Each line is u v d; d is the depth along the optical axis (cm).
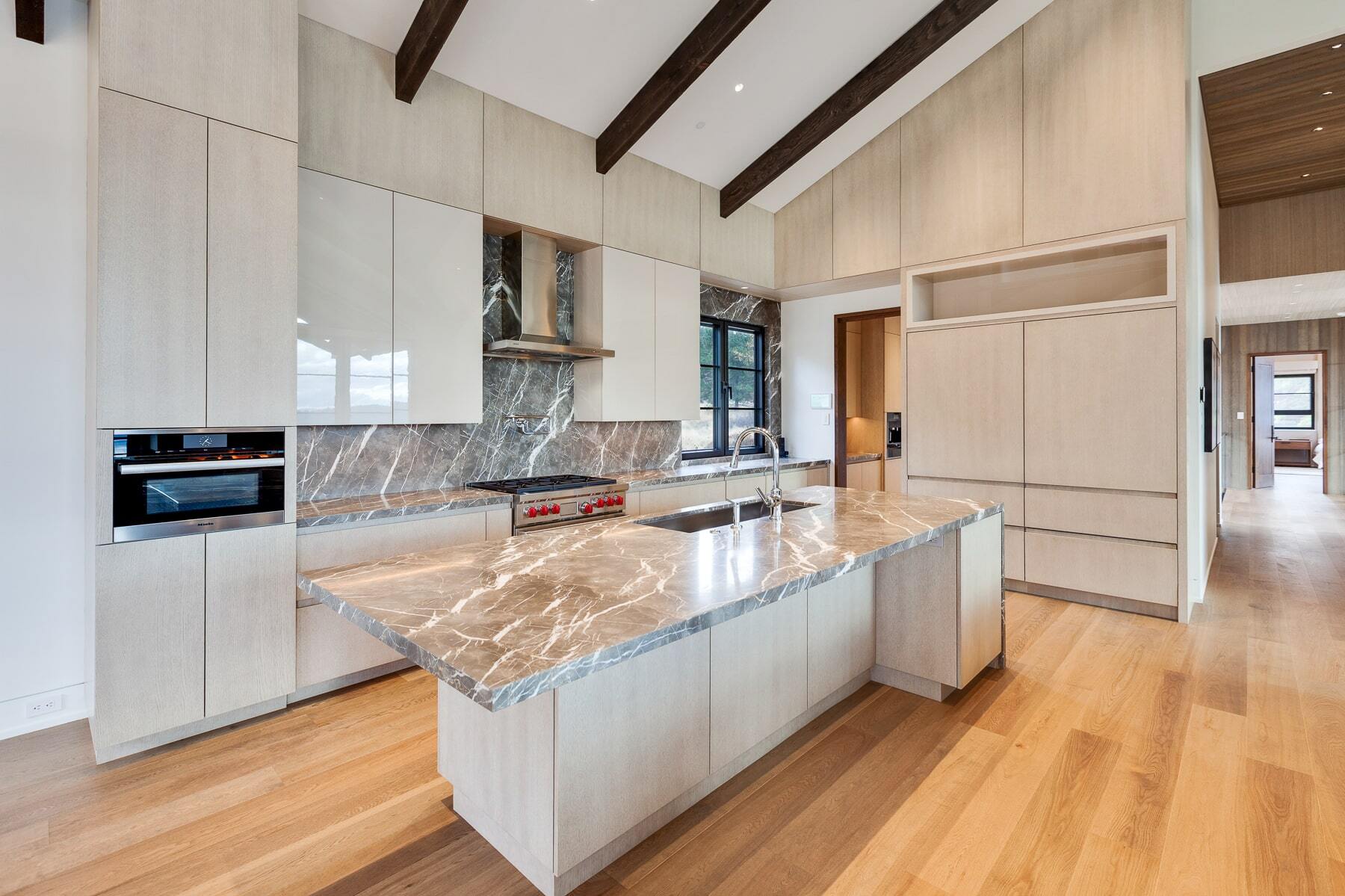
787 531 257
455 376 367
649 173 485
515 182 396
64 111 271
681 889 178
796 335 653
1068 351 439
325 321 316
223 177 257
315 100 312
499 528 359
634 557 214
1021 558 464
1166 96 397
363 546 305
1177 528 401
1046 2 435
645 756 191
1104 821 207
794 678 255
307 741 259
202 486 257
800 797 221
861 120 508
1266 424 1130
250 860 190
